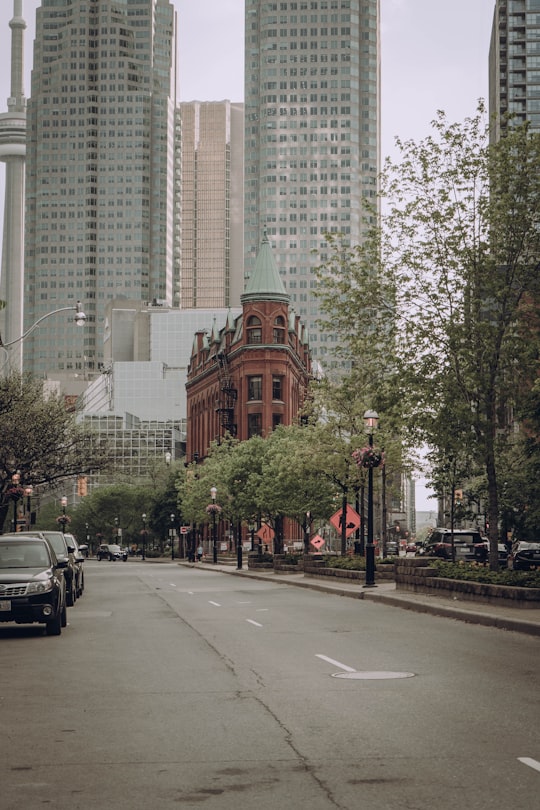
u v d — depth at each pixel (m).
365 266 31.69
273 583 47.69
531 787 7.47
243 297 108.38
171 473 133.88
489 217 30.19
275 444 68.69
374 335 31.58
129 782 7.86
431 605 24.84
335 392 48.47
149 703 11.66
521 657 15.52
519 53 149.25
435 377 30.38
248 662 15.38
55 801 7.31
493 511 29.62
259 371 106.75
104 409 193.88
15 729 10.20
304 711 10.91
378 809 6.96
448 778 7.80
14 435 48.72
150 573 69.25
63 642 19.14
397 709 10.91
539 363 29.28
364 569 40.84
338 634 19.62
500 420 31.22
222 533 117.44
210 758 8.66
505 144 30.38
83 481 57.03
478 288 30.34
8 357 50.69
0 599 19.95
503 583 25.27
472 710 10.77
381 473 50.56
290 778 7.91
